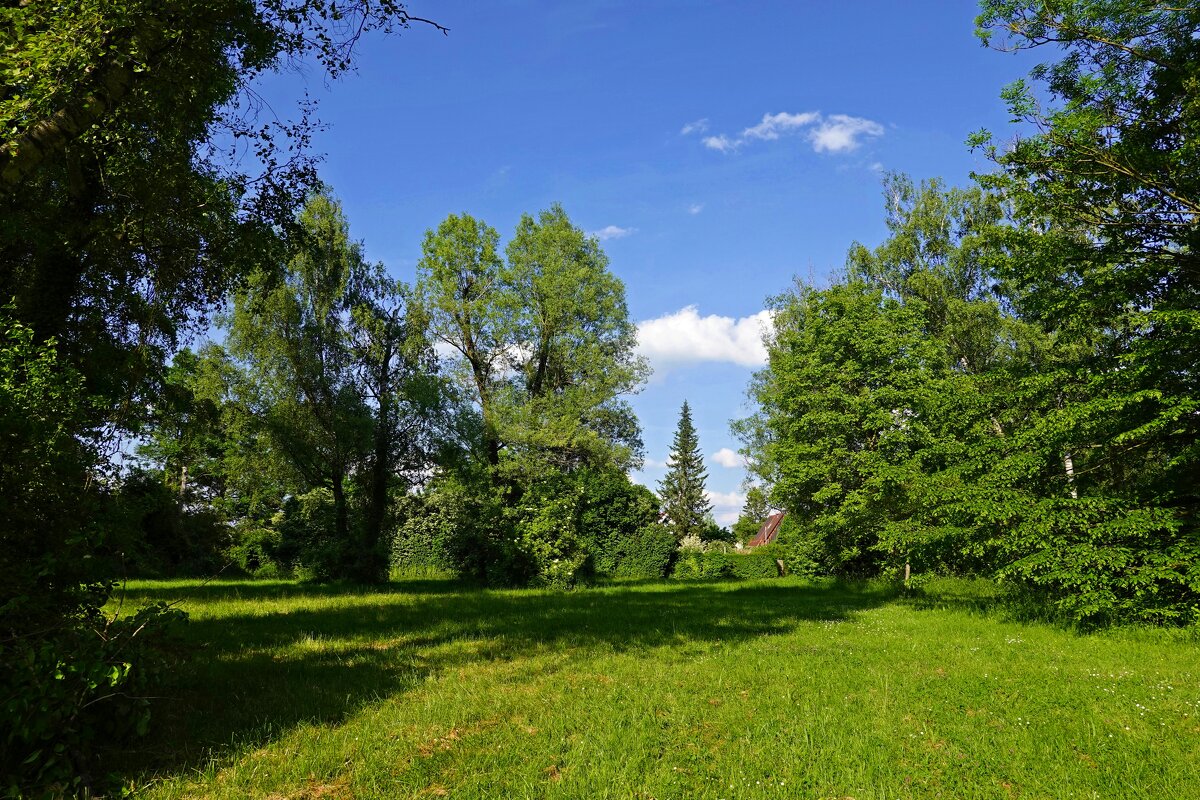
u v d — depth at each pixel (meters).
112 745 5.46
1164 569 11.79
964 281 30.09
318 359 28.00
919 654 10.24
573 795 4.71
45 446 5.88
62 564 5.77
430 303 35.78
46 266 10.62
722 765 5.39
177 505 28.67
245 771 5.07
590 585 27.53
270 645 10.36
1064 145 13.70
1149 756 5.59
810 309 27.08
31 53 6.15
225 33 8.88
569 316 36.66
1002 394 16.38
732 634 12.30
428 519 36.53
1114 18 13.27
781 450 26.00
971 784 5.04
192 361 19.62
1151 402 12.95
